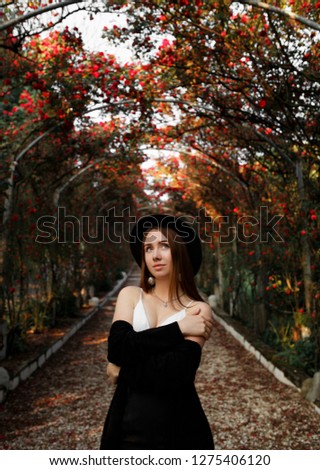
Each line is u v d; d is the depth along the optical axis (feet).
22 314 26.86
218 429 15.19
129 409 5.60
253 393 19.04
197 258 6.47
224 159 27.99
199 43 16.49
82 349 28.76
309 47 15.34
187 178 35.55
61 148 26.37
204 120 25.18
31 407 17.44
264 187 25.61
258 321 28.22
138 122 24.80
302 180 20.57
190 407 5.68
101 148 27.58
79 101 20.47
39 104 21.48
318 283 19.16
